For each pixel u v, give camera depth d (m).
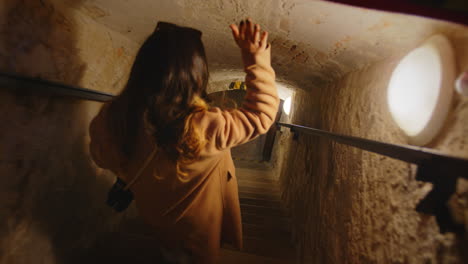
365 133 0.98
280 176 3.27
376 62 0.98
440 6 0.45
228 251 1.70
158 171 0.73
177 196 0.77
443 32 0.56
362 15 0.74
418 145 0.62
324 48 1.16
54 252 1.09
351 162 1.05
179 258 0.88
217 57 2.09
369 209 0.84
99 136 0.75
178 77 0.65
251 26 0.68
